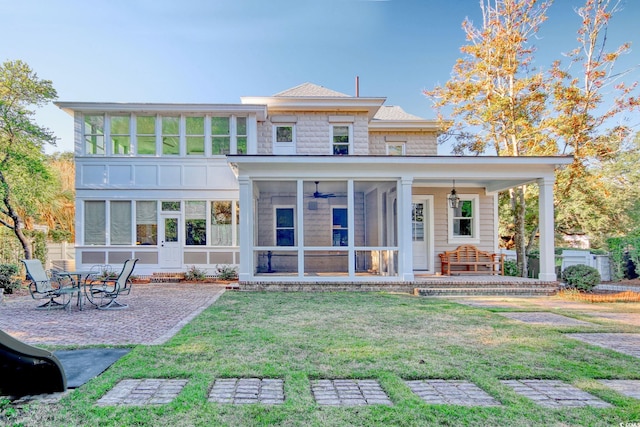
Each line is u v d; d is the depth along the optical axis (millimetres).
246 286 10406
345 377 3764
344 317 6715
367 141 14719
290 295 9508
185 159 13461
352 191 10570
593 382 3682
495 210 13461
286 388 3449
